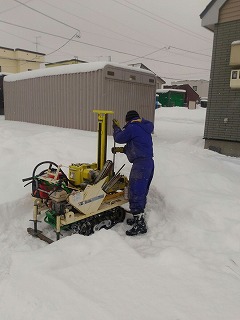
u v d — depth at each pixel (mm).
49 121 13391
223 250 3580
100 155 4238
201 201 4609
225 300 2525
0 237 3885
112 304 2383
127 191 4410
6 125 13227
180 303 2449
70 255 3182
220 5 9969
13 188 4770
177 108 32594
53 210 3811
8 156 5789
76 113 11844
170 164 6102
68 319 2205
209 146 10828
